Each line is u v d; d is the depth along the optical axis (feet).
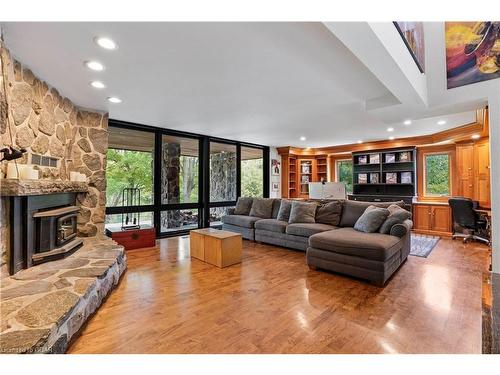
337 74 8.87
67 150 11.32
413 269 10.98
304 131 18.43
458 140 17.87
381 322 6.70
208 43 6.88
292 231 13.98
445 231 18.56
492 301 3.69
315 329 6.38
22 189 6.91
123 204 15.94
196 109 12.94
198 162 20.04
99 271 7.67
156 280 9.70
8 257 7.08
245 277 10.05
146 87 9.94
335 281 9.64
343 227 13.57
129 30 6.25
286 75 8.91
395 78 7.97
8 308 5.44
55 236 8.86
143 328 6.41
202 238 12.26
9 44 6.79
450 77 10.39
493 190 9.48
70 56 7.50
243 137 20.85
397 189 22.47
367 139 21.67
